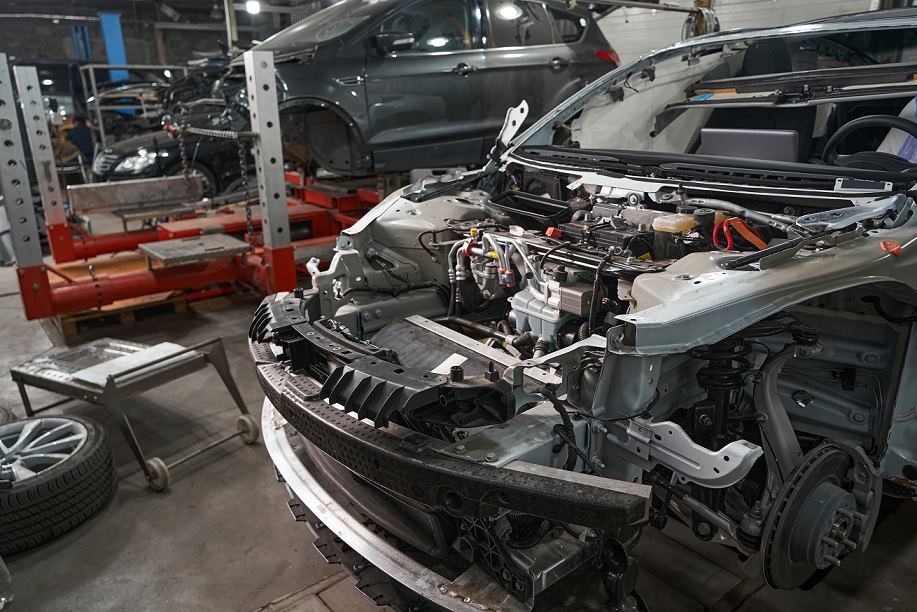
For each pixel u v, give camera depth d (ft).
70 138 31.42
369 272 8.82
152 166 23.95
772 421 6.09
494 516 4.65
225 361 10.52
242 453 10.30
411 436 5.09
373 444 5.02
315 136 17.51
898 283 6.04
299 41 16.53
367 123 16.42
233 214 19.30
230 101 17.30
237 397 10.64
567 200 9.20
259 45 17.76
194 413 11.67
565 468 5.36
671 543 7.82
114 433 11.00
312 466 7.00
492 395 4.92
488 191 10.55
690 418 6.11
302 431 5.76
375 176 20.61
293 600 7.10
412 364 7.37
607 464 5.64
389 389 5.02
